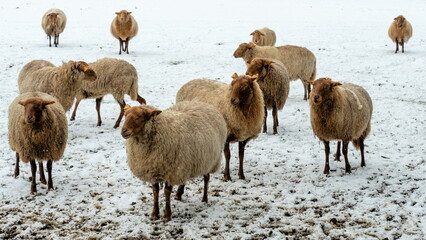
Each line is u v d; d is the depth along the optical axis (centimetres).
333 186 808
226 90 841
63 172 883
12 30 2720
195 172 675
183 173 653
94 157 972
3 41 2362
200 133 672
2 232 632
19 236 620
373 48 2420
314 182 830
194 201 750
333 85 812
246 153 1016
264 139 1123
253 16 3719
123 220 675
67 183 827
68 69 1072
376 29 3034
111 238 618
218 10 4053
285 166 930
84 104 1445
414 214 682
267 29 2308
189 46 2464
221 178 866
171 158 636
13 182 818
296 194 775
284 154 1005
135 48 2384
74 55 2102
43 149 759
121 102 1215
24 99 805
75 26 2992
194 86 919
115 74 1183
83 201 745
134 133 605
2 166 898
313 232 631
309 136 1147
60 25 2311
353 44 2522
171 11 3884
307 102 1511
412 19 3497
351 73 1902
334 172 885
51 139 761
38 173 870
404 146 1041
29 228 639
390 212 693
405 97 1529
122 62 1205
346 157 874
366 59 2158
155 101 1477
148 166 637
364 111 878
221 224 662
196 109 715
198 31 2912
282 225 657
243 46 1564
